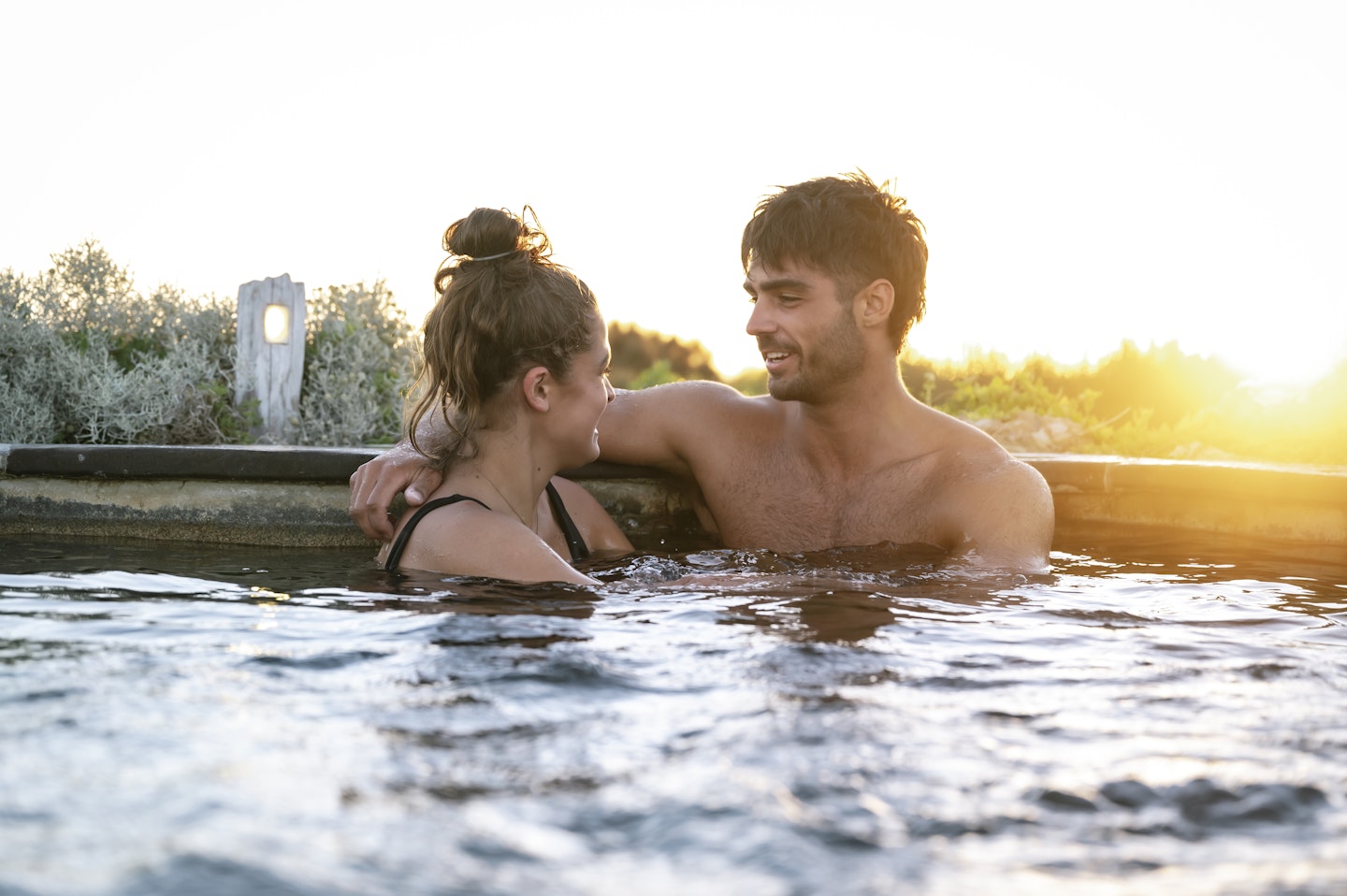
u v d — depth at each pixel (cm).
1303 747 133
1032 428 803
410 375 682
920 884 93
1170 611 229
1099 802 113
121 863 91
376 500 265
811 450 332
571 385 264
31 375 559
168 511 354
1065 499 421
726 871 94
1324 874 97
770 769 119
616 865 95
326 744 124
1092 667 172
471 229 257
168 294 675
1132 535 383
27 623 191
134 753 119
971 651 180
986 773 121
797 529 332
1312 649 190
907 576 267
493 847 97
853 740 130
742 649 175
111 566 273
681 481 372
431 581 243
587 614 204
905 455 321
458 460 269
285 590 232
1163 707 149
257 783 111
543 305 255
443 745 125
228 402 638
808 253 300
